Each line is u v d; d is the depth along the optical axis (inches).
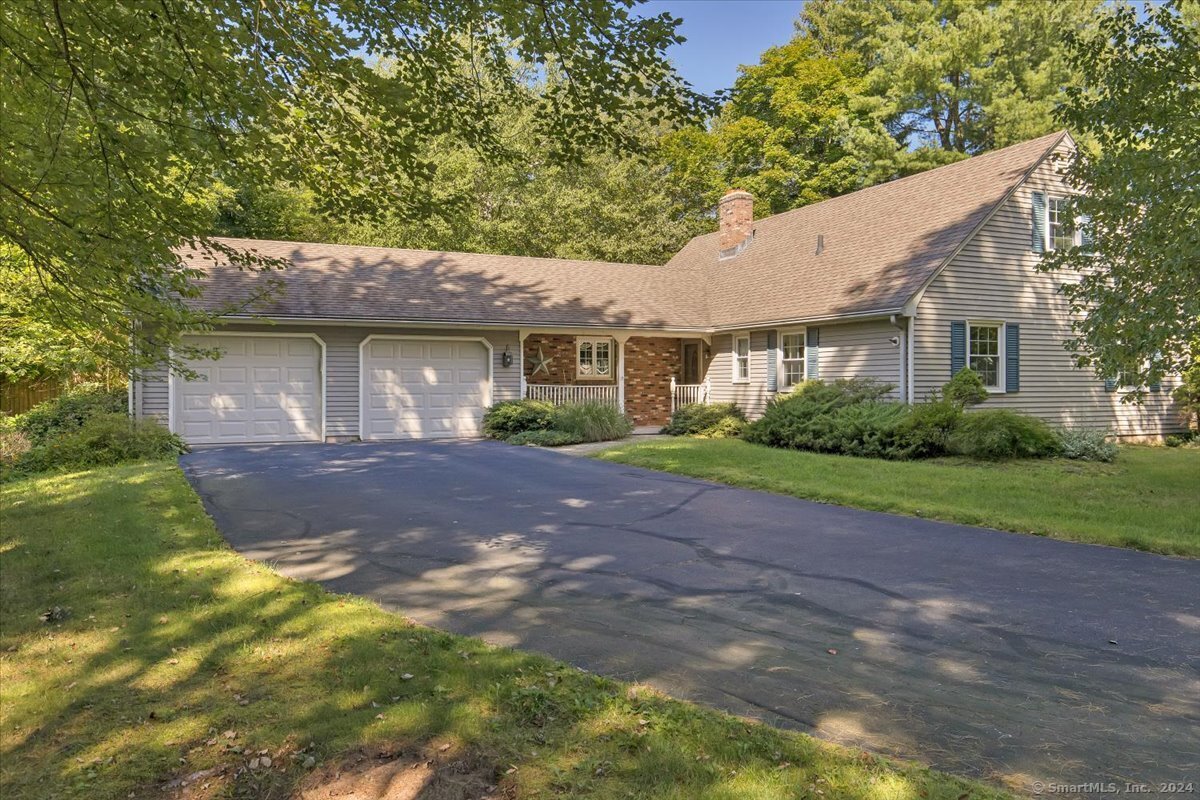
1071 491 395.2
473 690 146.5
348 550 270.5
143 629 177.3
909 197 727.7
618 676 160.4
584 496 389.7
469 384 713.0
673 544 286.7
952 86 1165.7
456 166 1000.9
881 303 596.4
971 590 229.6
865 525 323.6
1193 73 374.6
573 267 869.8
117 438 509.0
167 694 144.1
